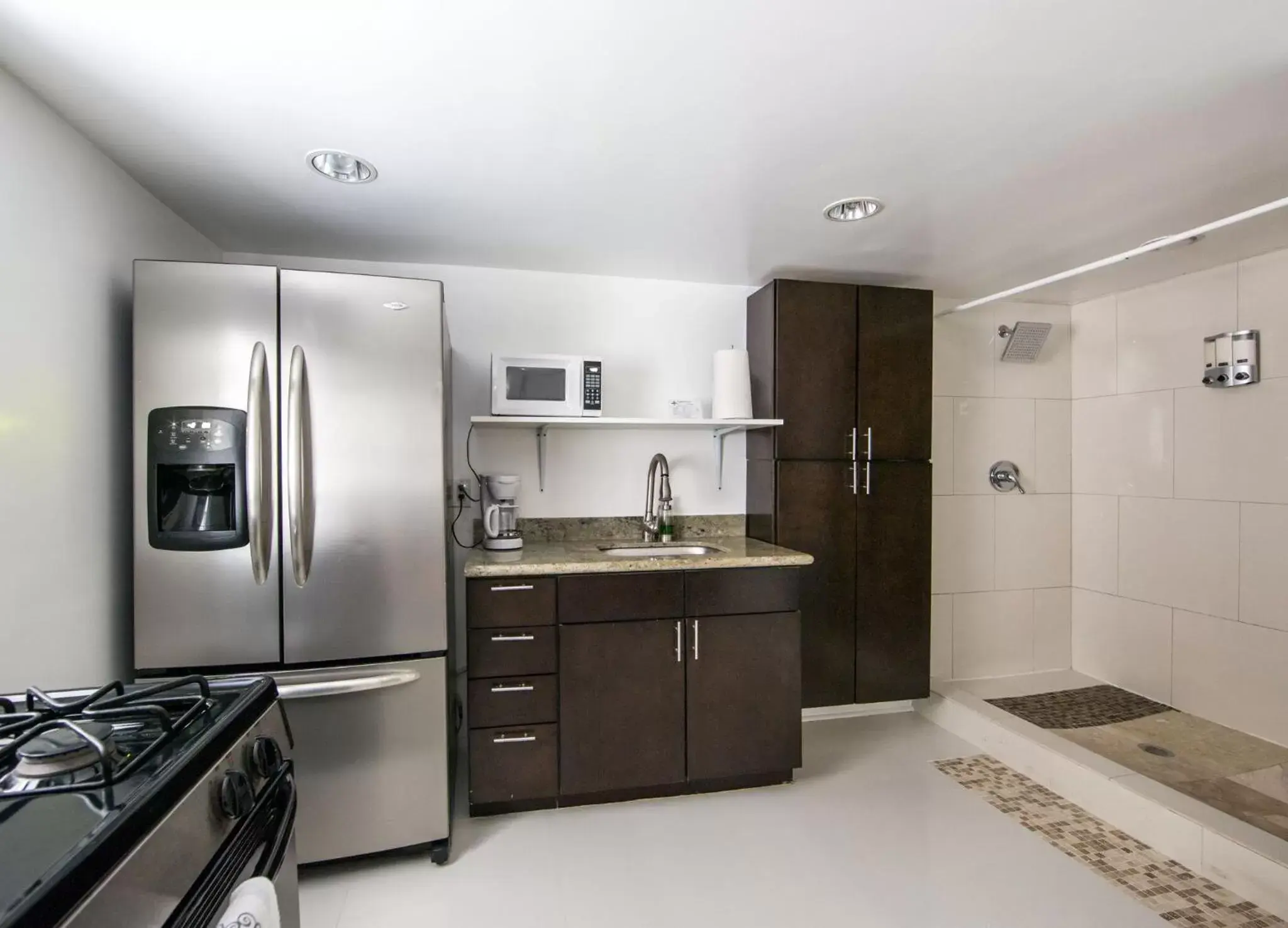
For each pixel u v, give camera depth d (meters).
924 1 1.16
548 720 2.16
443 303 2.19
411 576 1.89
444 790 1.93
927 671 2.95
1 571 1.34
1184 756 2.54
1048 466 3.48
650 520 2.85
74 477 1.56
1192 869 1.90
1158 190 2.02
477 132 1.64
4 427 1.34
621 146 1.72
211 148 1.70
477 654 2.11
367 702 1.86
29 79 1.37
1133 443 3.20
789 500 2.79
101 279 1.69
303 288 1.78
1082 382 3.49
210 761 0.78
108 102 1.47
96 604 1.64
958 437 3.39
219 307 1.72
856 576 2.86
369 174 1.88
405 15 1.19
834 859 1.96
